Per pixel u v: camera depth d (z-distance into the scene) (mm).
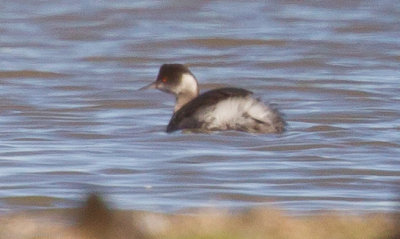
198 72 28078
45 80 26344
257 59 29703
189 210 13586
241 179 15953
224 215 11828
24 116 21328
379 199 14812
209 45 32406
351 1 40594
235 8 39625
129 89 24875
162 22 36625
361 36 33688
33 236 10906
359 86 25156
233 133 18500
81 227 10703
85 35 34188
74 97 23734
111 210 10828
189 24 36250
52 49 31641
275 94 24531
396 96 23891
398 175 16406
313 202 14602
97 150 17969
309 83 25641
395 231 10750
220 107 18500
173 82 19469
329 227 11273
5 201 14500
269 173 16344
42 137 19234
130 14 37594
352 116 21375
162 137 18750
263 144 18078
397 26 35562
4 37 33406
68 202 14445
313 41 32531
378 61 29625
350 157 17562
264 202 14531
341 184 15812
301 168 16688
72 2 39688
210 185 15531
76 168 16594
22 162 17062
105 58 29953
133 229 10641
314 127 19734
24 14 37281
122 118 21172
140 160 17141
